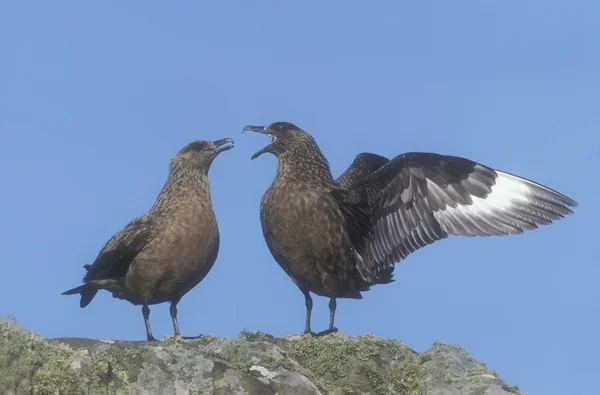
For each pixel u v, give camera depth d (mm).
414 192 14680
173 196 15203
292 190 15000
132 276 15117
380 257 15117
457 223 14461
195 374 11617
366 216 15102
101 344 11852
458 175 14422
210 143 15539
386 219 14992
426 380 12891
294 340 13172
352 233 15133
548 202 14000
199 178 15398
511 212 14141
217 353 12102
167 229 14969
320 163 15273
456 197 14477
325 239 14938
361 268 15227
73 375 10555
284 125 15477
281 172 15258
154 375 11453
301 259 15102
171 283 15195
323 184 15086
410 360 13062
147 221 15102
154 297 15312
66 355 10758
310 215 14875
